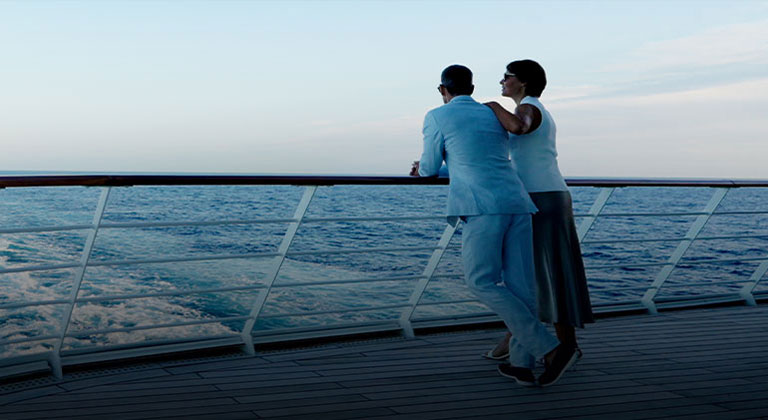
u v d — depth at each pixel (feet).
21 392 8.19
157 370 9.37
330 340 11.27
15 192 148.36
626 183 12.01
